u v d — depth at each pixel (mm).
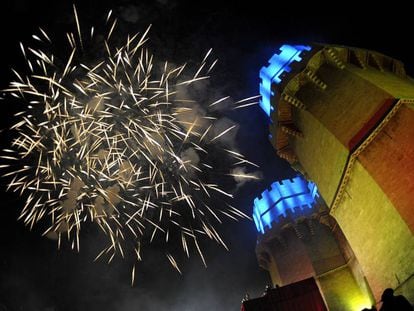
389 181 16766
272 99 25219
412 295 15500
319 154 22250
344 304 27562
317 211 31766
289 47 26094
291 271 31688
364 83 19172
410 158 16000
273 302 26703
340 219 21844
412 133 16156
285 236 33312
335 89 20953
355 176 18906
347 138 19016
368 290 25750
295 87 23531
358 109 19047
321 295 26828
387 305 9672
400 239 16172
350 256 28406
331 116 20562
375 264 18625
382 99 17828
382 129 17484
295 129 24547
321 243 31203
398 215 16172
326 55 22172
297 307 26359
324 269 29703
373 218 18156
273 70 26281
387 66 23312
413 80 23125
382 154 17266
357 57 21125
